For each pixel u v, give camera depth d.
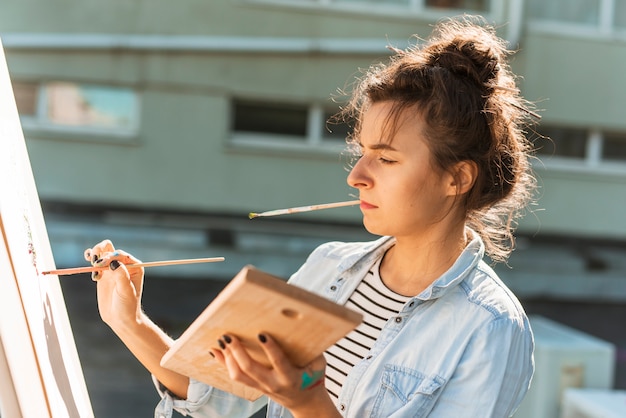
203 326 0.76
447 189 1.00
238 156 7.20
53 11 6.80
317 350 0.77
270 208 7.29
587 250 7.91
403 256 1.08
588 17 7.55
